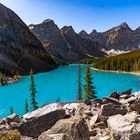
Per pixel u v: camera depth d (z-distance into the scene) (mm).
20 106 86875
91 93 72125
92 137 12773
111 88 117438
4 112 79000
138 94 21922
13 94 111062
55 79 164125
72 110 18109
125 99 21344
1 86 135625
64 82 146000
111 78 157500
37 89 122125
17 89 125000
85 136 11344
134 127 11312
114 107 15781
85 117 16328
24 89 124438
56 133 11266
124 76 168125
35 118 14570
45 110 17484
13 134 11914
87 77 72625
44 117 14617
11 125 15133
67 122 11617
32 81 73375
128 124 11773
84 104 19984
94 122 14977
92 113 17109
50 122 14445
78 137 10945
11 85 139875
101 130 13594
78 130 11211
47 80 159750
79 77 81438
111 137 12047
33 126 14227
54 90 117750
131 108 16578
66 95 105250
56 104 18125
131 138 10781
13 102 93750
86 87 72188
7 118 17016
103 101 19297
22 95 108000
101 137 12531
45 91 115812
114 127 11875
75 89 119062
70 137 10805
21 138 12539
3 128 14633
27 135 13867
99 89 115438
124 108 15977
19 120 16656
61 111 15070
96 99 19641
